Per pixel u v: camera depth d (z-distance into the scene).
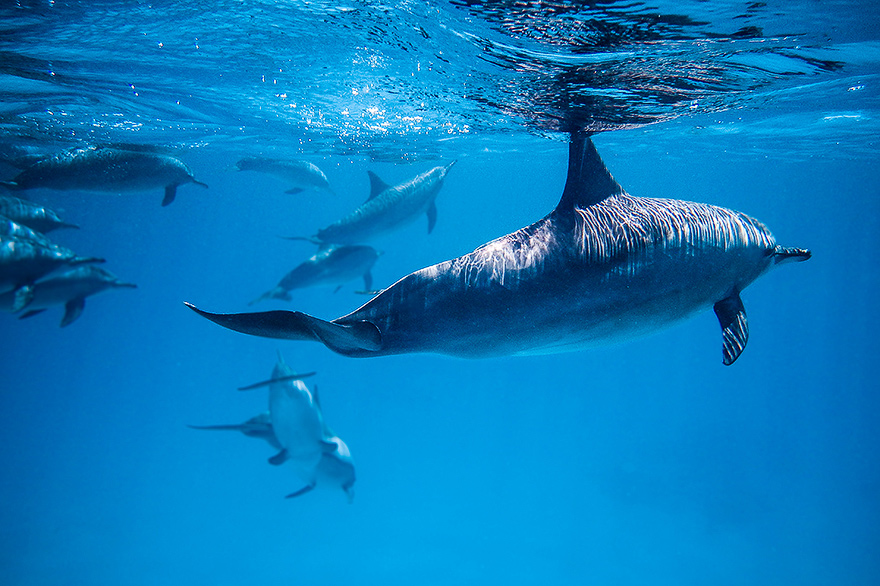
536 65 7.05
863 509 29.88
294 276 14.55
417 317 3.44
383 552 25.45
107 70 8.97
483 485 34.91
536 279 3.55
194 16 6.57
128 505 33.28
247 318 3.08
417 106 10.80
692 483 33.16
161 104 11.43
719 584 22.08
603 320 3.73
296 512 30.98
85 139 15.26
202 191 40.97
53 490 37.53
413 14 5.95
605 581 22.39
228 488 36.34
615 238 3.78
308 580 22.73
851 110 12.48
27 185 9.90
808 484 33.78
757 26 5.92
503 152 19.16
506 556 24.83
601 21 5.65
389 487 35.41
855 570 23.14
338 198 47.28
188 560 24.89
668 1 5.22
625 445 41.19
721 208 4.53
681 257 3.96
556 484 34.38
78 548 26.55
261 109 11.80
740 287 4.45
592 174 3.96
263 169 15.10
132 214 50.97
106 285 12.22
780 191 40.66
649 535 26.72
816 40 6.52
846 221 69.62
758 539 26.17
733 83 8.31
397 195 13.48
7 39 7.44
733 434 43.84
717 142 17.98
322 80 9.28
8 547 26.84
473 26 5.97
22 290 8.18
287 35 7.09
